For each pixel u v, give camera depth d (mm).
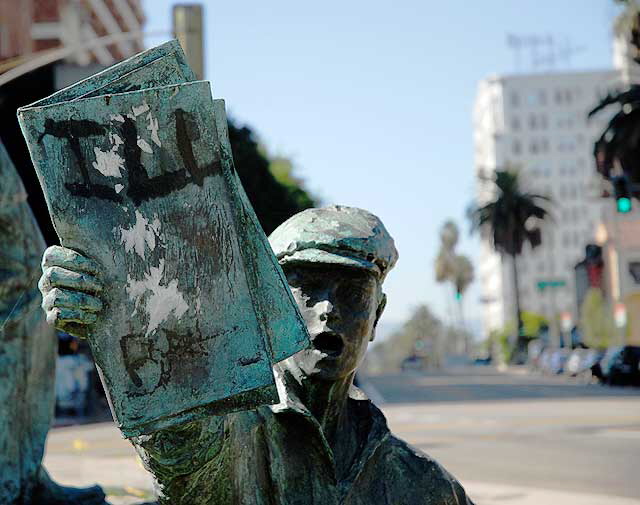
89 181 2254
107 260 2250
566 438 16141
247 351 2301
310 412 2975
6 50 51594
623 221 62844
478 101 147125
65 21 64875
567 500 9141
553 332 73625
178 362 2270
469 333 148500
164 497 2484
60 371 20312
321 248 2943
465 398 31109
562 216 129125
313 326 2947
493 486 10188
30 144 2229
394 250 3082
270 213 24266
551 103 130375
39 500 4836
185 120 2303
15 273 4727
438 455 13617
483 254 152125
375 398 31359
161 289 2273
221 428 2438
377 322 3143
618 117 44000
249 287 2324
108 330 2242
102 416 20656
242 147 24188
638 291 60375
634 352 40500
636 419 20375
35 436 4863
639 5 41281
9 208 4715
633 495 9688
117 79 2322
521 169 76500
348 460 3066
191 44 11844
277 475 2889
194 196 2309
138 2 79688
